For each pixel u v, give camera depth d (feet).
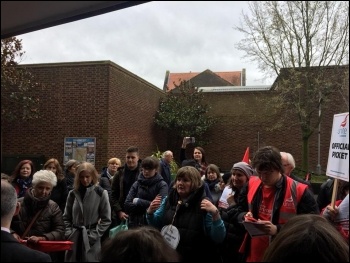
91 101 34.55
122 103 37.76
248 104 41.98
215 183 14.35
